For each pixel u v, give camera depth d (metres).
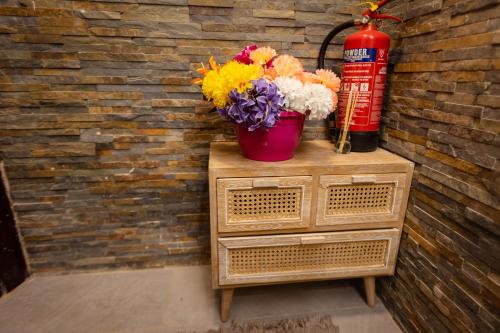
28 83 0.97
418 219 0.88
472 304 0.70
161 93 1.04
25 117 1.00
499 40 0.59
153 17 0.96
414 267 0.90
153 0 0.94
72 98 1.01
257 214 0.85
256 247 0.89
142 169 1.12
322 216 0.88
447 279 0.78
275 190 0.83
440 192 0.78
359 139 0.94
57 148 1.05
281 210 0.86
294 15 1.01
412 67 0.87
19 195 1.09
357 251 0.94
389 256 0.96
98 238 1.19
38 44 0.94
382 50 0.86
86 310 1.04
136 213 1.17
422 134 0.84
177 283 1.18
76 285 1.16
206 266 1.26
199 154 1.12
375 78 0.88
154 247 1.23
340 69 1.08
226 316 1.00
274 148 0.82
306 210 0.86
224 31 0.99
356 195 0.88
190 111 1.07
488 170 0.64
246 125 0.76
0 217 1.05
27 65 0.95
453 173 0.73
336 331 0.96
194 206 1.19
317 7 1.01
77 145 1.06
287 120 0.78
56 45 0.95
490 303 0.65
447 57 0.73
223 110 0.76
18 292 1.11
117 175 1.11
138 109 1.04
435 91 0.78
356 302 1.10
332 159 0.88
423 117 0.83
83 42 0.95
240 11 0.98
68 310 1.04
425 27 0.80
